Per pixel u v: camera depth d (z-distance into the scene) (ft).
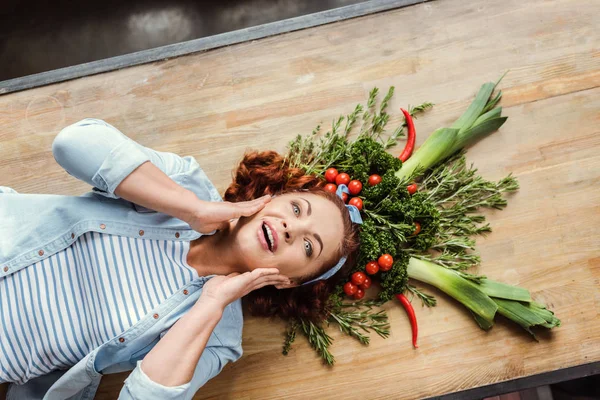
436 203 5.90
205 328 4.42
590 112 6.20
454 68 6.25
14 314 4.47
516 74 6.25
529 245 6.02
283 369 5.87
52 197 4.71
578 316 5.92
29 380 5.12
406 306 5.82
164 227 4.79
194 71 6.26
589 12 6.32
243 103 6.22
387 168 5.73
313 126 6.19
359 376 5.85
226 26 7.96
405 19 6.30
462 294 5.72
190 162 5.28
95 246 4.58
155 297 4.59
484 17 6.31
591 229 6.04
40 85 6.25
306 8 7.95
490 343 5.89
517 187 6.02
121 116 6.21
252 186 5.49
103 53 7.89
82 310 4.56
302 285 5.45
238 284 4.58
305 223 4.84
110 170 4.34
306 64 6.25
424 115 6.21
